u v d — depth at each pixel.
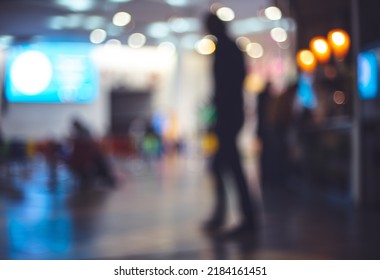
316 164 8.08
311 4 7.22
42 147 10.91
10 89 19.58
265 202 7.18
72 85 20.34
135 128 22.14
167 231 5.00
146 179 11.84
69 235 4.81
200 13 18.27
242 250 4.07
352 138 6.58
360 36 6.43
